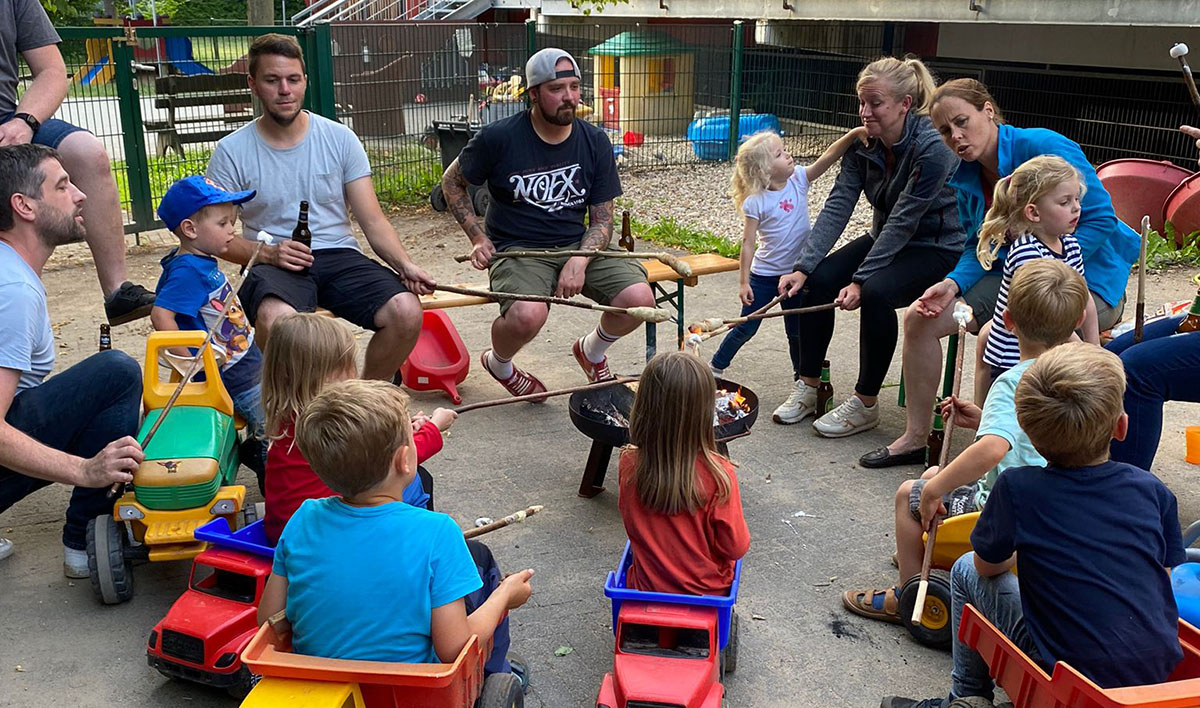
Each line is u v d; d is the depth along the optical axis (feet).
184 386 11.69
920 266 15.47
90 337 20.76
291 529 7.99
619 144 40.75
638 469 9.46
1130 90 37.04
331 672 7.14
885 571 12.25
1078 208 12.76
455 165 16.79
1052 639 7.80
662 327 21.74
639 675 8.53
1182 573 9.27
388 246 15.40
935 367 14.67
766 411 17.30
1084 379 7.88
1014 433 9.76
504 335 16.16
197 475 10.69
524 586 8.62
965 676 9.12
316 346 9.71
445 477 14.75
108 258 16.17
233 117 31.04
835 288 16.47
